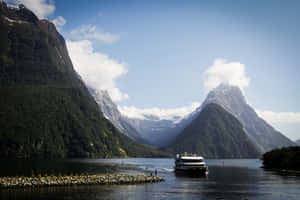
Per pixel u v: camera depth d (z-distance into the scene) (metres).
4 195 90.12
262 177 167.12
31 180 107.94
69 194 94.06
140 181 129.25
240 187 122.38
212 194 104.00
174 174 181.25
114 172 186.38
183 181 140.62
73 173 161.75
